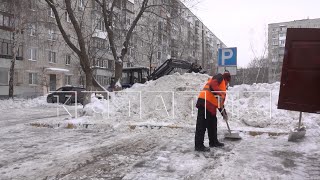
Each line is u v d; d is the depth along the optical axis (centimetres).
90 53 2134
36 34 3316
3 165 582
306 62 565
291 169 544
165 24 2317
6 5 2914
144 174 520
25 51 3675
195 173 524
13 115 1589
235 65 991
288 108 579
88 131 966
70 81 4219
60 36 3712
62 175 520
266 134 847
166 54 4803
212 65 6147
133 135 880
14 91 3547
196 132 681
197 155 646
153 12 2070
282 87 580
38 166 573
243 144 748
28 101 2608
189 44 4894
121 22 2134
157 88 1269
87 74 1515
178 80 1277
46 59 3916
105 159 618
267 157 623
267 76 4550
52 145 755
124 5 2212
